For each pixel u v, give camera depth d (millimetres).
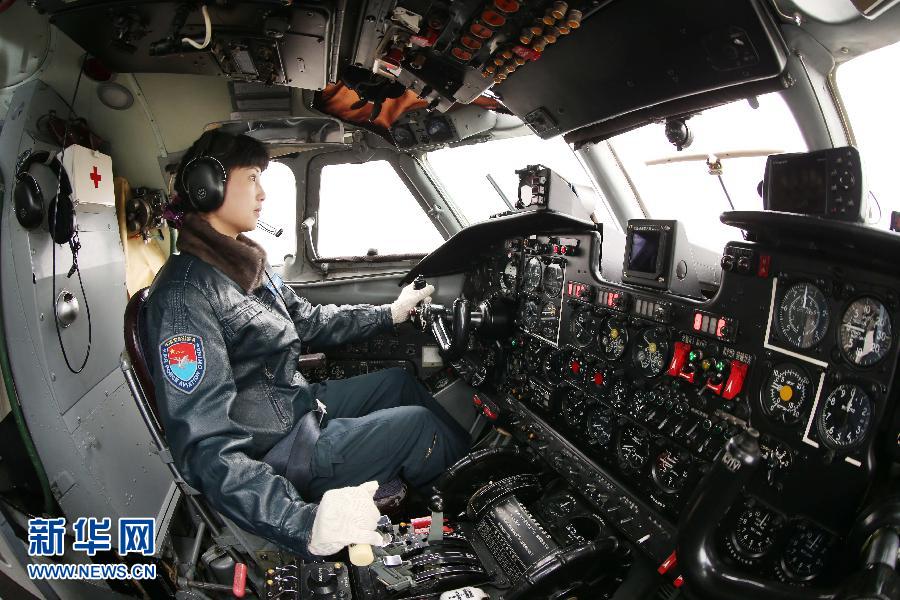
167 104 2928
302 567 2158
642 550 2275
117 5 1868
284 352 2293
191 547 2830
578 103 2238
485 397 3549
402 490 2412
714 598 1739
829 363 1770
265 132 3285
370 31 2084
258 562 2279
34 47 2432
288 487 1783
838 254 1726
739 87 1780
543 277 3154
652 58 1763
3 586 2096
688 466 2273
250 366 2180
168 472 2947
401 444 2459
